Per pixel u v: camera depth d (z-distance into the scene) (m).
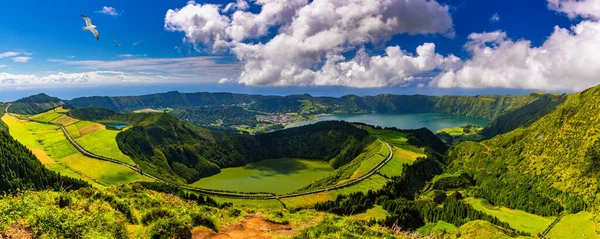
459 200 192.75
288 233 37.19
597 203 160.88
